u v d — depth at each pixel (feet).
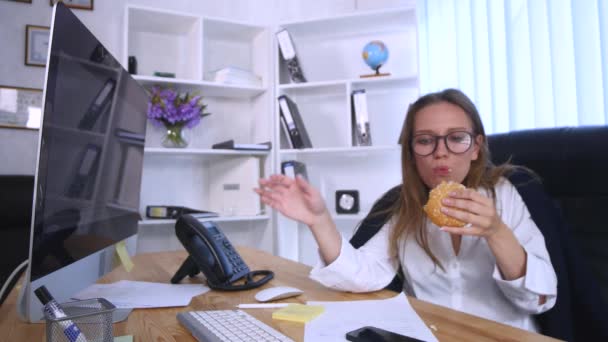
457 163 3.02
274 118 7.64
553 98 5.40
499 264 2.54
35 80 7.17
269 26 7.83
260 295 2.48
